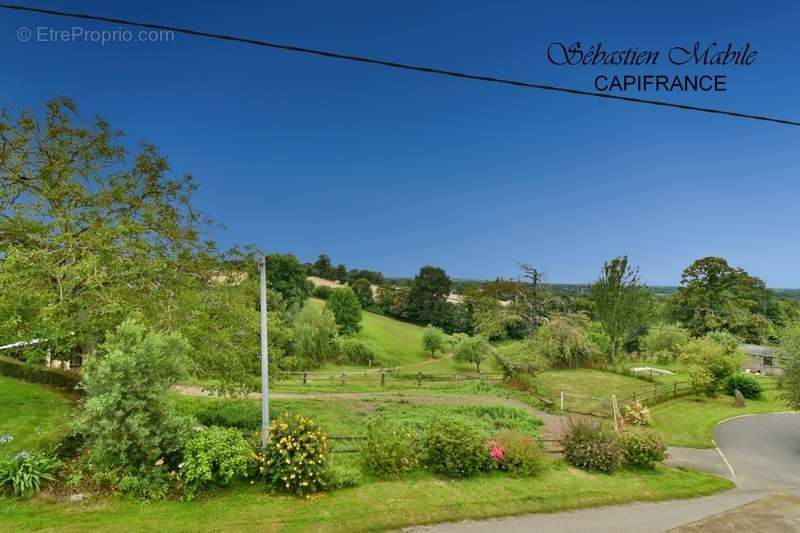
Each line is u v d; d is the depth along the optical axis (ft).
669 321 216.74
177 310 49.80
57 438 34.83
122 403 31.71
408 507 33.88
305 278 225.56
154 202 56.18
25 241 46.65
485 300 144.46
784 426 82.74
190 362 36.63
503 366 112.68
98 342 47.01
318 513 31.68
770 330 188.24
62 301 41.11
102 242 44.73
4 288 39.60
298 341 148.97
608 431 52.29
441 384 111.34
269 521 29.89
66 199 50.06
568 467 47.55
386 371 153.79
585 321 133.69
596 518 35.22
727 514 34.76
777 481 53.52
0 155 49.08
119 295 45.65
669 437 71.31
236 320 57.77
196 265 57.82
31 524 26.99
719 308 199.52
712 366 104.99
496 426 66.59
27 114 50.98
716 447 68.18
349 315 210.38
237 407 62.85
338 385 105.40
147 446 31.91
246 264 61.11
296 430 36.37
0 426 41.34
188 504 31.22
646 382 116.78
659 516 36.60
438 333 198.49
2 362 67.21
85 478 32.04
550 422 73.87
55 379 61.98
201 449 33.40
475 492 37.88
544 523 33.60
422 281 274.36
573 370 128.57
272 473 34.76
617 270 147.23
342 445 46.52
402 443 42.34
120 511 29.40
